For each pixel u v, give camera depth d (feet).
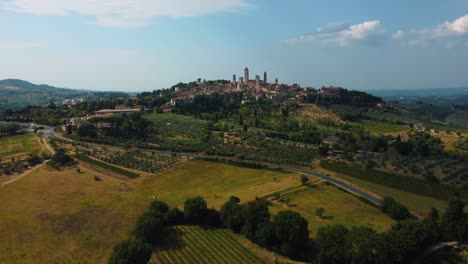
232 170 566.77
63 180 490.08
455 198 341.41
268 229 315.37
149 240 321.93
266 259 301.43
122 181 505.66
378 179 506.07
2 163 552.00
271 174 542.98
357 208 399.44
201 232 353.72
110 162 595.06
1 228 337.72
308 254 307.78
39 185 462.60
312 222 358.23
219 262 295.69
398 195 446.19
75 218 369.30
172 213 367.86
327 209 393.29
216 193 461.78
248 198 427.74
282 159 629.10
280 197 431.43
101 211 391.65
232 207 360.07
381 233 300.20
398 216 365.20
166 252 310.65
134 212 394.52
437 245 320.70
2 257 289.74
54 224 352.90
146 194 458.09
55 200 415.03
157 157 637.71
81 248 310.24
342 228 297.74
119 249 272.51
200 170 565.12
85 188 464.65
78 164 572.92
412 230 301.22
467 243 325.21
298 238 302.86
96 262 288.51
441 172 524.93
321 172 553.23
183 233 349.82
